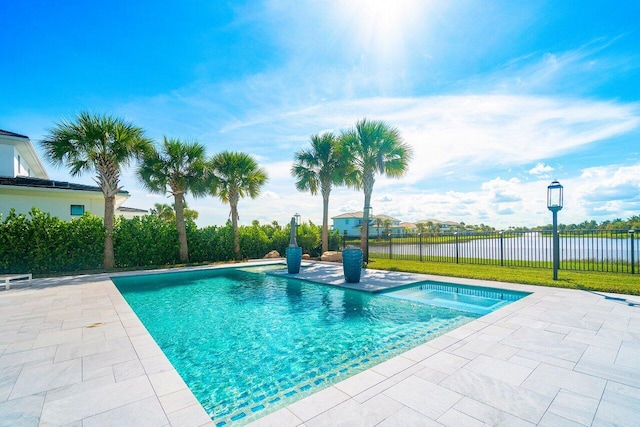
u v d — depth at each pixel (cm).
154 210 3241
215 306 680
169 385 286
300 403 248
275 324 550
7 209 1391
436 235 1367
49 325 480
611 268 1009
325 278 966
